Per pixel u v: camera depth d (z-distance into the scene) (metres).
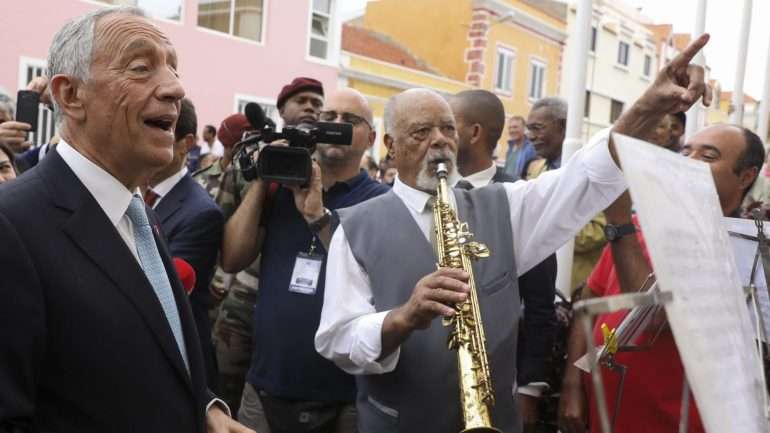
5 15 11.31
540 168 4.48
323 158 2.97
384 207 2.27
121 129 1.49
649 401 2.11
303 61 15.43
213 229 2.80
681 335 0.80
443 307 1.80
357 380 2.19
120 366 1.40
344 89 3.09
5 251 1.29
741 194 2.39
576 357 2.41
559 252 3.35
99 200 1.51
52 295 1.36
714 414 0.81
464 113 3.28
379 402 2.08
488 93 3.37
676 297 0.82
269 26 14.79
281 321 2.68
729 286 1.01
